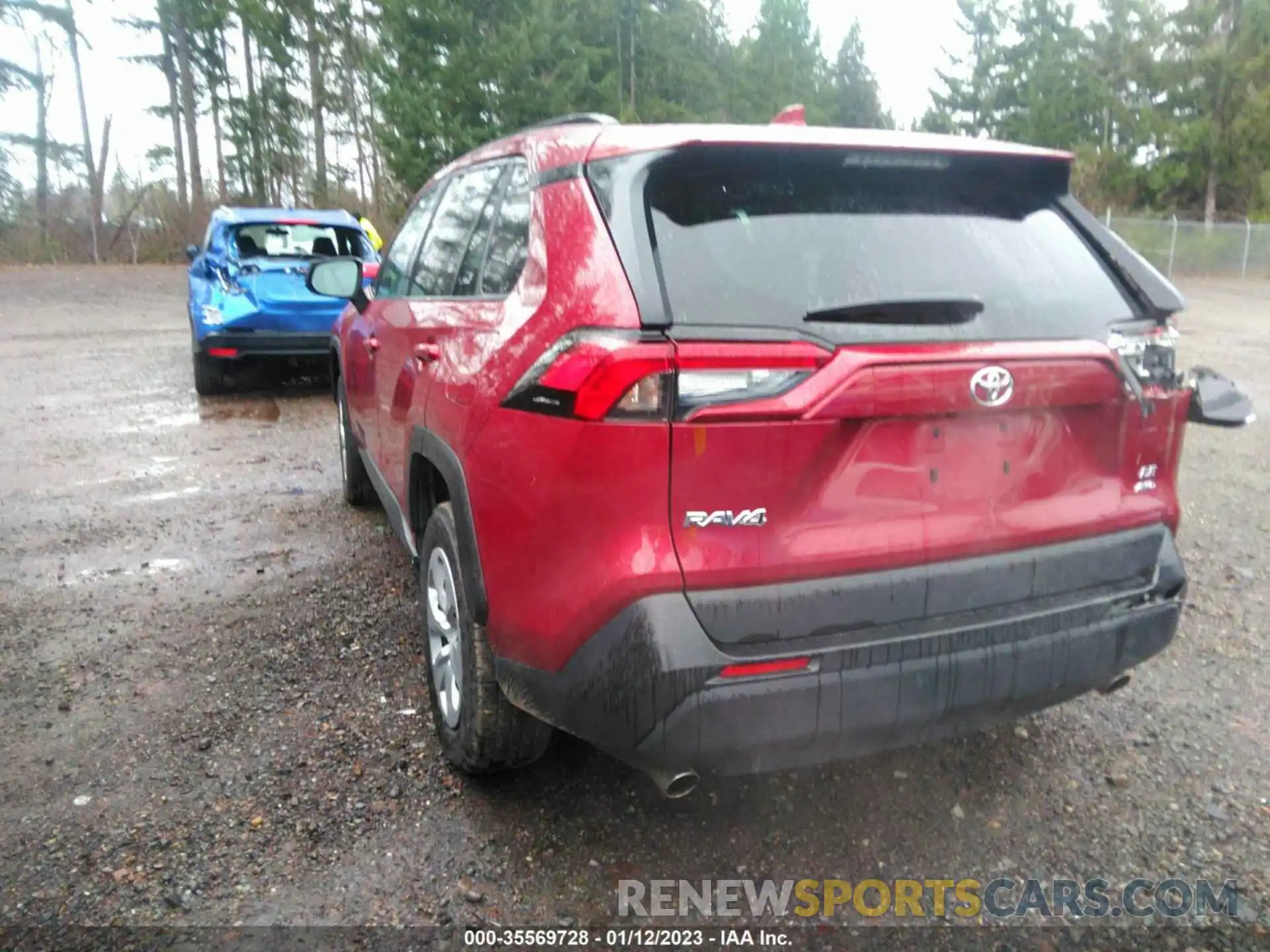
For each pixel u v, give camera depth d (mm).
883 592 2414
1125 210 40031
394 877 2744
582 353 2330
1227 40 39750
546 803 3074
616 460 2279
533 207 2869
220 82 36562
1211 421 3016
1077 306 2729
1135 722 3545
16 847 2848
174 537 5582
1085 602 2646
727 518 2307
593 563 2350
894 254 2592
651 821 2992
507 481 2588
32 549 5371
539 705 2590
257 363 9898
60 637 4258
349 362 5344
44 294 21359
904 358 2375
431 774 3225
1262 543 5434
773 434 2297
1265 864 2795
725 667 2277
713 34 39531
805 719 2346
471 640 2871
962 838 2920
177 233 31766
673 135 2527
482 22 27234
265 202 35062
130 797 3086
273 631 4312
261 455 7598
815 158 2598
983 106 54906
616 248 2422
